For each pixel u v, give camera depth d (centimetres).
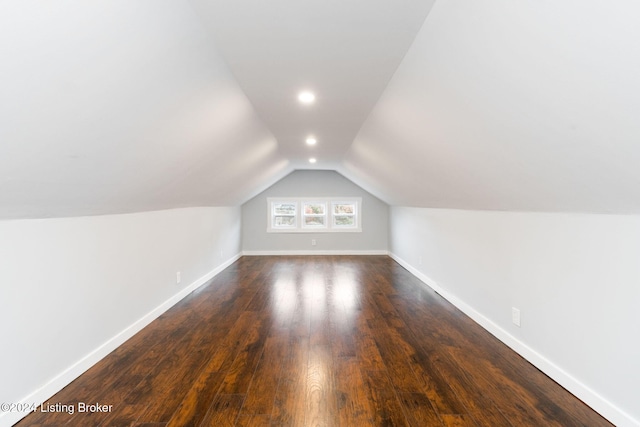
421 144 242
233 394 186
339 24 139
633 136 105
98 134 148
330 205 714
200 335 274
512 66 117
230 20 135
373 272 532
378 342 258
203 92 186
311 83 203
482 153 188
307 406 175
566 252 193
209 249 486
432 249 428
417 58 160
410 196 440
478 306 300
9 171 129
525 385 196
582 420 164
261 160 424
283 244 712
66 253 201
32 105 108
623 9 76
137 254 285
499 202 240
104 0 95
